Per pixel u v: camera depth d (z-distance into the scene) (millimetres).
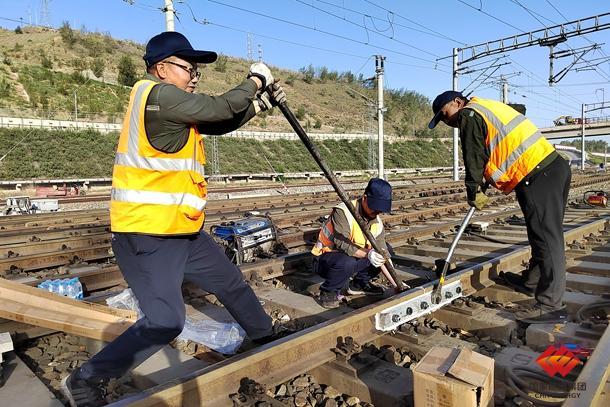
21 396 2520
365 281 4473
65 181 23109
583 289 4414
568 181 3795
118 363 2537
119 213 2436
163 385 2285
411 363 2979
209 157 30375
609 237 6773
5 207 14000
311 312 3969
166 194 2441
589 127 57656
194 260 2879
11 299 2959
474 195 3855
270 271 4992
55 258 5914
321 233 4176
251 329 3170
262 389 2455
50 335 3475
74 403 2543
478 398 1911
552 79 21422
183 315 2611
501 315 3670
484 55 23203
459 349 2178
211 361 3113
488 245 6223
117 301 3793
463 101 3945
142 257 2490
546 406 2467
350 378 2676
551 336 3225
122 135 2404
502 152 3744
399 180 29797
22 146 24219
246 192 19172
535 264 4023
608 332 2811
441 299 3732
